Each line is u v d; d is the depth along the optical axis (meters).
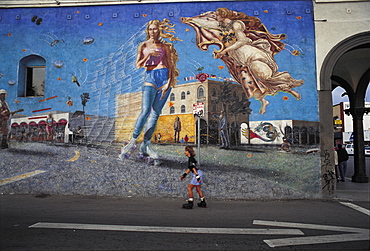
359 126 12.22
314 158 8.73
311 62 9.11
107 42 9.63
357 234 5.26
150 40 9.47
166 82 9.27
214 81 9.16
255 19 9.38
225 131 8.99
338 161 12.25
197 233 5.30
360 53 10.66
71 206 7.50
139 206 7.54
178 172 8.86
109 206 7.52
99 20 9.75
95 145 9.23
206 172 8.84
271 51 9.22
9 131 9.55
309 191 8.62
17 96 9.68
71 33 9.79
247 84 9.14
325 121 8.86
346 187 10.59
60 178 9.12
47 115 9.55
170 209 7.21
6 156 9.41
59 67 9.70
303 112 8.92
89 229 5.51
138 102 9.27
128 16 9.66
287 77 9.09
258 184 8.70
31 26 9.91
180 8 9.54
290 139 8.83
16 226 5.70
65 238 5.00
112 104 9.38
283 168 8.74
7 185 9.20
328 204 7.94
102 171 9.07
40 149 9.38
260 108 9.04
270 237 5.09
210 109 9.05
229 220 6.20
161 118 9.16
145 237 5.07
